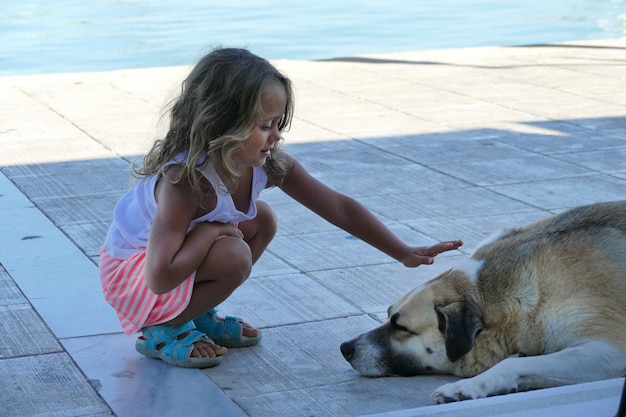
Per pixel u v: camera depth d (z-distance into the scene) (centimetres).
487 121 1014
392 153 888
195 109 431
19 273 583
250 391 438
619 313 431
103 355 472
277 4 2309
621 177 800
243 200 458
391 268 599
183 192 436
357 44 1841
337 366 466
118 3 2280
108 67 1602
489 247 473
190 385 440
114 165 840
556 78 1258
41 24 2008
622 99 1119
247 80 422
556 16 2194
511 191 764
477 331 441
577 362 419
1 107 1084
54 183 785
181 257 435
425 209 721
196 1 2328
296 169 481
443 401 415
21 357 469
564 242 454
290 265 605
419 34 1962
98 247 633
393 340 453
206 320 483
